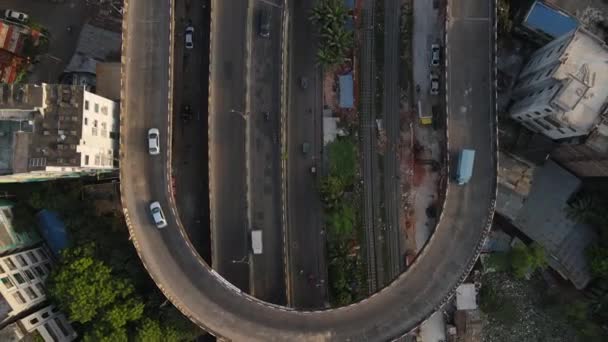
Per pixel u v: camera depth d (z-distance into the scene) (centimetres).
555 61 7281
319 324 7300
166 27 7562
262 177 8125
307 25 8581
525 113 7750
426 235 8519
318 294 8406
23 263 7544
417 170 8538
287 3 8162
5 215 7738
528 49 8556
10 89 6378
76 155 6475
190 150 8462
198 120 8500
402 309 7369
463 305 8275
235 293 7344
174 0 7975
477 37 7656
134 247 7662
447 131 7581
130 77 7525
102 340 6988
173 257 7400
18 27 8456
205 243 8281
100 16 8738
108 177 8238
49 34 8719
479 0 7669
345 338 7281
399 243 8512
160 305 7506
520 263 7925
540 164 8281
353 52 8538
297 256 8481
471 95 7631
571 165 8225
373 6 8606
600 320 8112
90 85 8525
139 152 7481
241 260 7944
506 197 8306
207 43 8544
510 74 8525
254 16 8131
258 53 8156
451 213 7569
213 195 7975
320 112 8588
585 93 7012
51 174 7094
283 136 8056
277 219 8081
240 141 8038
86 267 7194
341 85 8506
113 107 7506
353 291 8338
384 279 8438
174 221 7431
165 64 7538
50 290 7275
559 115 7075
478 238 7512
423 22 8556
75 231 7838
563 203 8344
